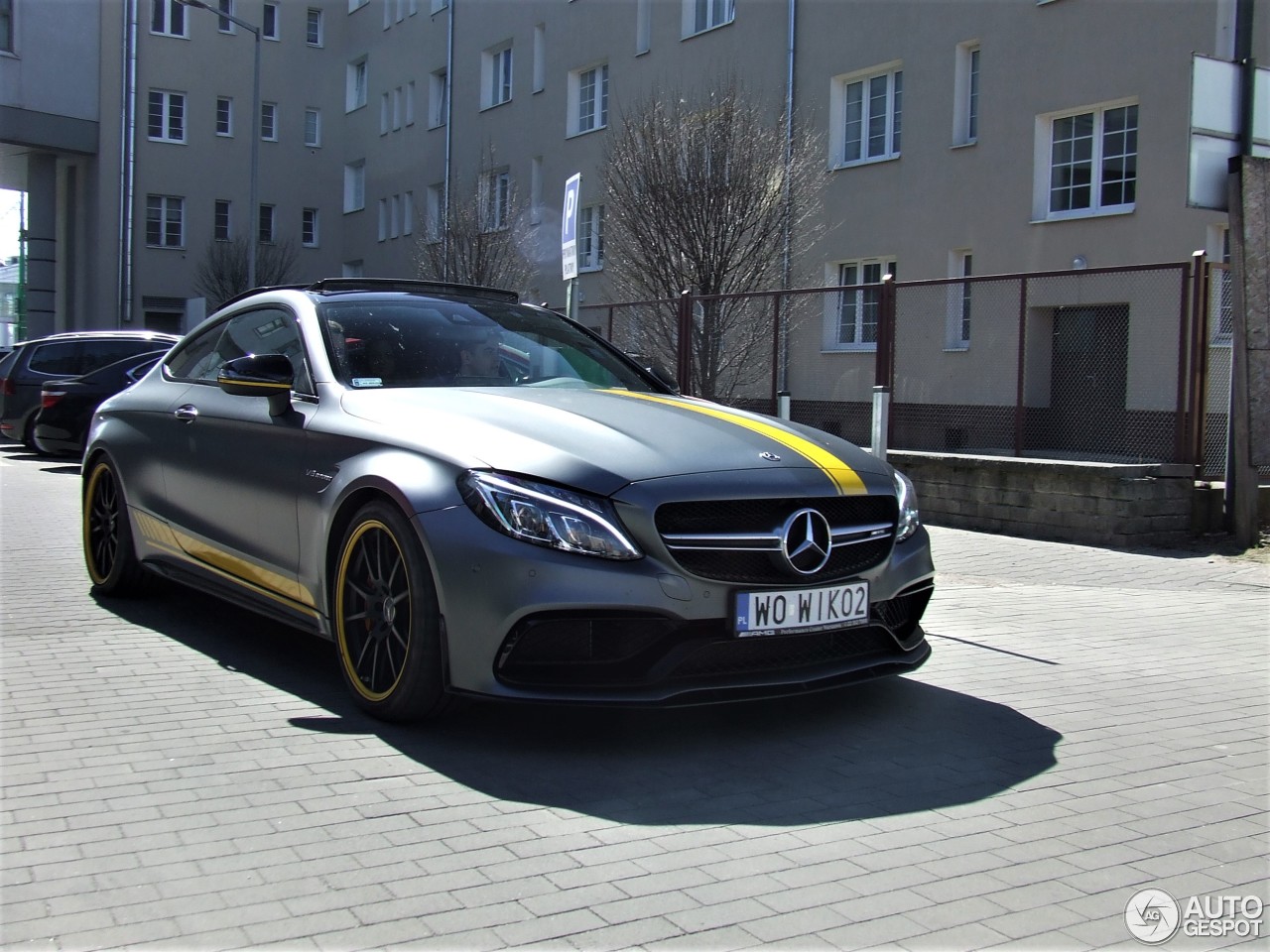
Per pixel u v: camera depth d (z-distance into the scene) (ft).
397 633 13.14
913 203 60.80
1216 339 34.37
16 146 114.73
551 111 90.22
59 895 9.07
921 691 16.01
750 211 50.16
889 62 61.87
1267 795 12.03
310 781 11.66
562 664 12.24
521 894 9.26
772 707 14.88
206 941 8.38
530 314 18.61
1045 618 21.63
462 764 12.30
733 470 12.86
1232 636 20.16
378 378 15.38
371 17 122.01
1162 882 9.86
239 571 16.31
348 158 128.67
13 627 18.22
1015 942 8.70
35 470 47.11
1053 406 35.14
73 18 114.62
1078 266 53.01
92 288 118.93
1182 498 31.24
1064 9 53.26
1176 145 48.91
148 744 12.72
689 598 12.17
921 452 36.78
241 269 120.47
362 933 8.55
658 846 10.30
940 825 11.00
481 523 12.17
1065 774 12.60
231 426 16.42
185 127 122.93
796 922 8.91
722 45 72.38
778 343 43.34
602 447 12.87
